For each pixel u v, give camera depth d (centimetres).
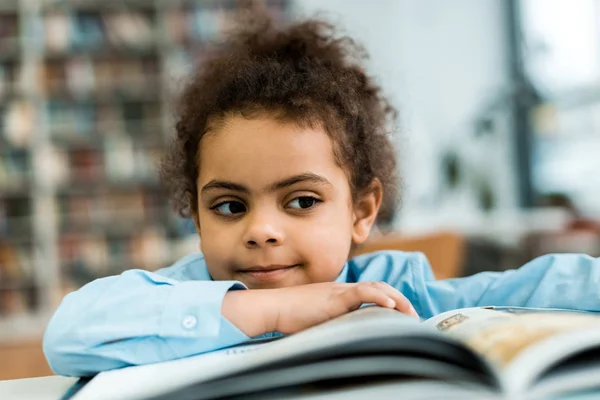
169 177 94
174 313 50
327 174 62
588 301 60
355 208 71
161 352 49
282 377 35
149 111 376
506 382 34
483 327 45
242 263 60
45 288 362
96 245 371
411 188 459
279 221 59
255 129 60
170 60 368
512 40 455
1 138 356
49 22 364
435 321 52
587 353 39
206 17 375
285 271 60
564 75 423
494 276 71
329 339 36
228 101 64
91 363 49
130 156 372
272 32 97
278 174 59
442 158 456
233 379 36
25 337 299
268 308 50
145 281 55
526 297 66
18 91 358
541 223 331
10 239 362
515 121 443
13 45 360
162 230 374
